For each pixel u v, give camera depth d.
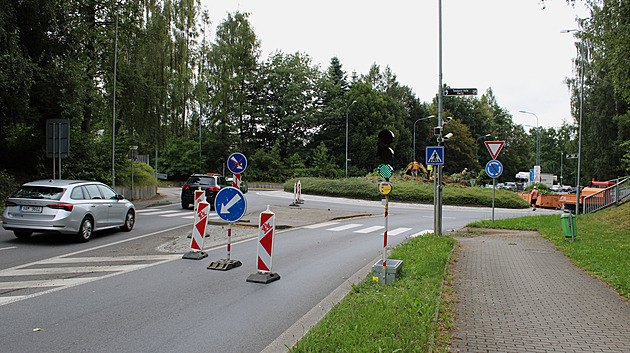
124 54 25.61
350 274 8.09
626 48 13.90
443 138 12.95
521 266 8.68
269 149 61.91
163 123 28.09
